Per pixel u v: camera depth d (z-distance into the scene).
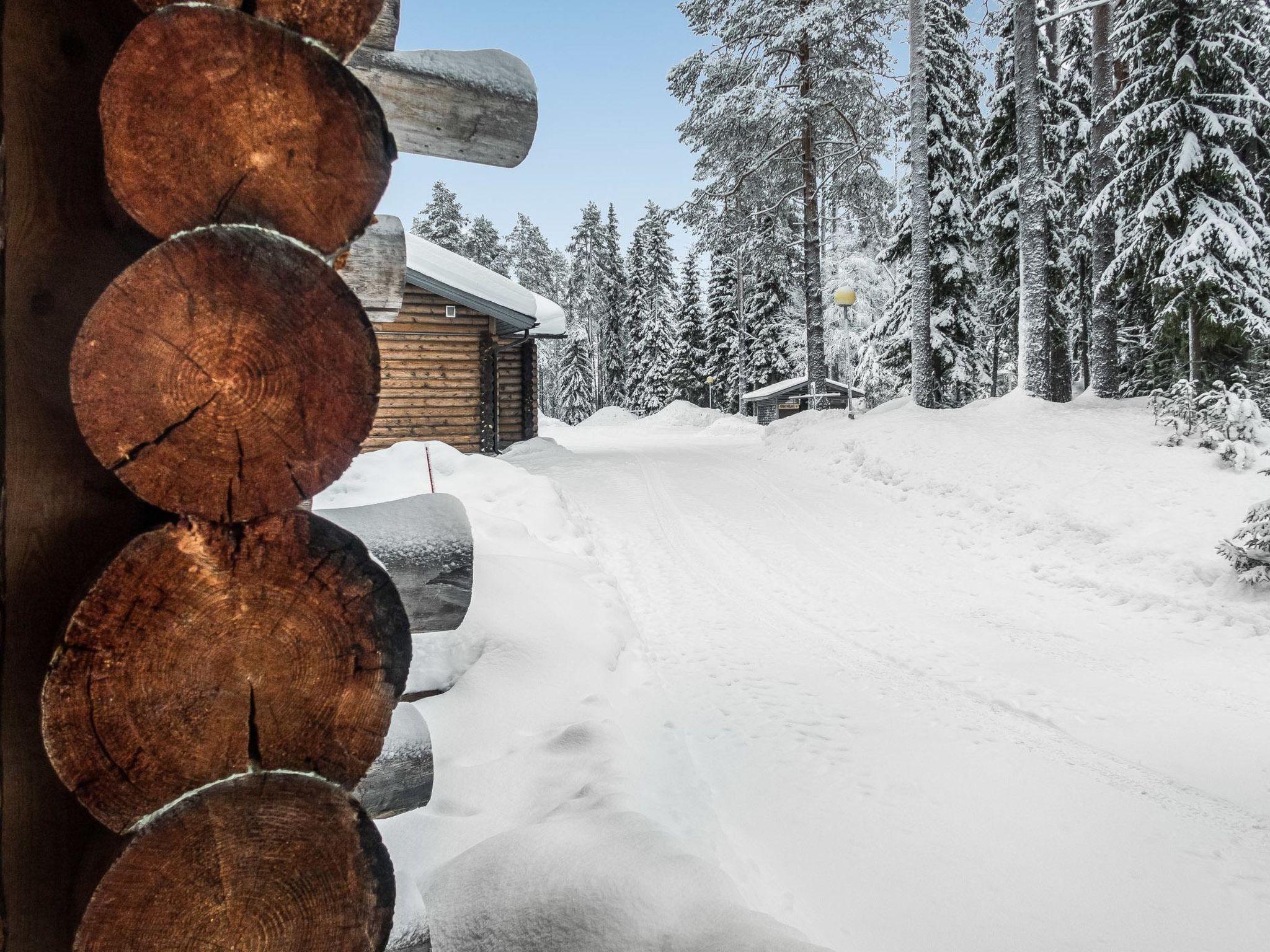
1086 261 18.55
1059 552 7.57
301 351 1.06
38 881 1.08
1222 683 4.62
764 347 36.12
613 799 2.45
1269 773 3.51
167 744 1.00
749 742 3.71
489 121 2.20
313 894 1.07
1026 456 9.94
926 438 11.58
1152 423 10.39
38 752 1.08
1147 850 2.88
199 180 1.06
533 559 5.27
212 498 1.02
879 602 6.38
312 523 1.08
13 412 1.08
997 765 3.54
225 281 1.01
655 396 45.03
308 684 1.08
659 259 46.88
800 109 17.22
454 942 1.71
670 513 9.55
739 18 17.92
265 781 1.04
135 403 0.98
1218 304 12.06
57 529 1.11
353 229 1.16
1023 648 5.28
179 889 1.00
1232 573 6.24
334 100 1.12
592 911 1.74
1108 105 13.30
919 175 14.73
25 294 1.10
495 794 2.56
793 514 9.73
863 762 3.54
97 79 1.17
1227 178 12.10
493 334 13.77
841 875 2.67
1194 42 12.07
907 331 19.66
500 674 3.50
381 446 13.14
